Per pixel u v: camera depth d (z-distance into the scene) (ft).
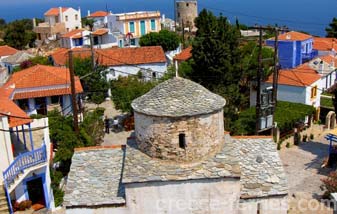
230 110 134.31
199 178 53.62
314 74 164.04
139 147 59.52
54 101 144.36
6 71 192.85
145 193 54.65
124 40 281.74
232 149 59.72
